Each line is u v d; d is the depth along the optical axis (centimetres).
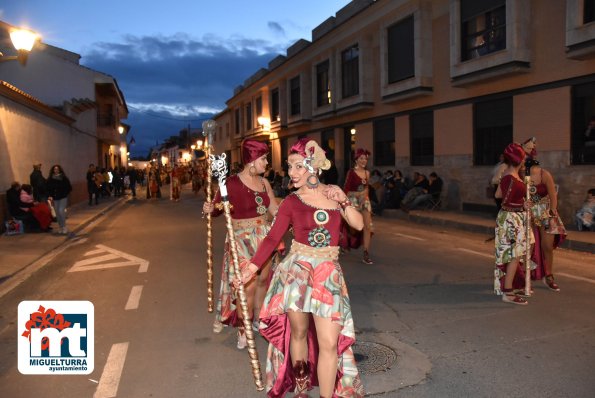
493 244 968
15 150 1423
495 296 593
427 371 392
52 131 1830
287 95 2786
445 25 1540
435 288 636
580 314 521
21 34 886
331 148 2394
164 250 981
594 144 1108
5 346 483
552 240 600
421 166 1678
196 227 1339
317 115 2344
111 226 1431
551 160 1199
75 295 658
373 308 555
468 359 413
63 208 1230
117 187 2845
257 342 466
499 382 372
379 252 889
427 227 1240
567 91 1155
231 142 4156
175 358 436
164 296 635
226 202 354
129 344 470
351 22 1986
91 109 2622
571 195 1152
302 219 323
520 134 1282
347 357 325
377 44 1894
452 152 1530
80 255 967
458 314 529
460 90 1484
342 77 2130
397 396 352
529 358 413
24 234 1212
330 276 316
